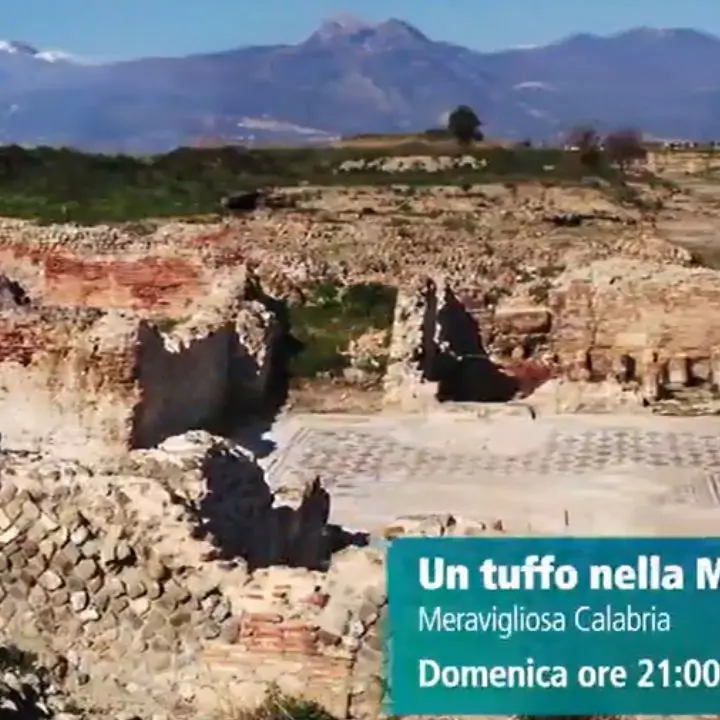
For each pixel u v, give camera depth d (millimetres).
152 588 13344
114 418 26422
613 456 29438
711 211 65062
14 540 13625
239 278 36469
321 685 12680
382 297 38438
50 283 38719
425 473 28203
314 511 19562
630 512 25406
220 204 56125
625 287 37188
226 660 12984
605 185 70625
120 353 26344
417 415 32406
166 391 28125
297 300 38250
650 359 36406
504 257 45562
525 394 36031
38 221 49375
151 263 38000
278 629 12875
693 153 99250
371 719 12516
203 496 14680
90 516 13586
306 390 33875
